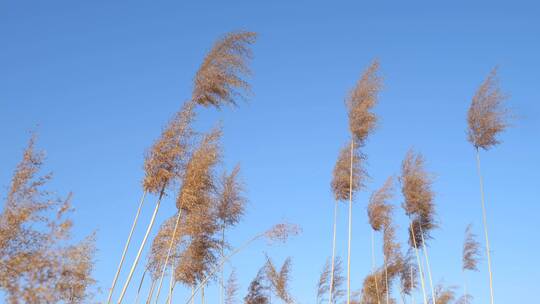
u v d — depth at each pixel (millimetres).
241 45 13703
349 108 18672
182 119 13258
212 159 13938
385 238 26141
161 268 15117
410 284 25734
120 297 11508
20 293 8719
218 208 18234
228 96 13586
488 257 17750
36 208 9516
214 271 15797
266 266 21672
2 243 9133
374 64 18812
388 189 22531
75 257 9492
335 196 18922
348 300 17266
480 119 17953
